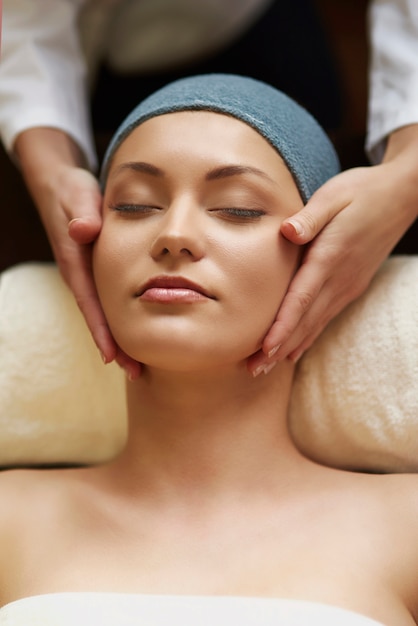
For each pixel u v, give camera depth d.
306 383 1.08
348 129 2.26
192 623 0.79
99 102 1.73
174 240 0.89
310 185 1.01
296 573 0.86
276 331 0.93
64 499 0.99
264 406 0.99
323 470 1.00
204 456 0.98
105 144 1.45
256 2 1.61
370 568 0.87
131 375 0.98
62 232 1.07
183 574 0.88
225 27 1.64
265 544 0.91
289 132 1.01
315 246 0.97
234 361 0.93
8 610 0.85
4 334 1.13
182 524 0.95
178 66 1.72
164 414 0.98
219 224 0.93
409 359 1.02
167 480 0.98
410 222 1.06
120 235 0.95
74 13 1.38
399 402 1.03
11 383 1.12
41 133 1.22
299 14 1.69
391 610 0.85
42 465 1.17
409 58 1.17
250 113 0.98
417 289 1.05
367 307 1.06
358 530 0.91
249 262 0.91
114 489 1.00
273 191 0.95
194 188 0.93
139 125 1.00
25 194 1.47
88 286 1.03
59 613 0.82
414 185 1.04
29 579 0.91
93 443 1.15
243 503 0.96
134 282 0.92
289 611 0.79
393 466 1.06
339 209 0.98
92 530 0.95
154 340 0.89
